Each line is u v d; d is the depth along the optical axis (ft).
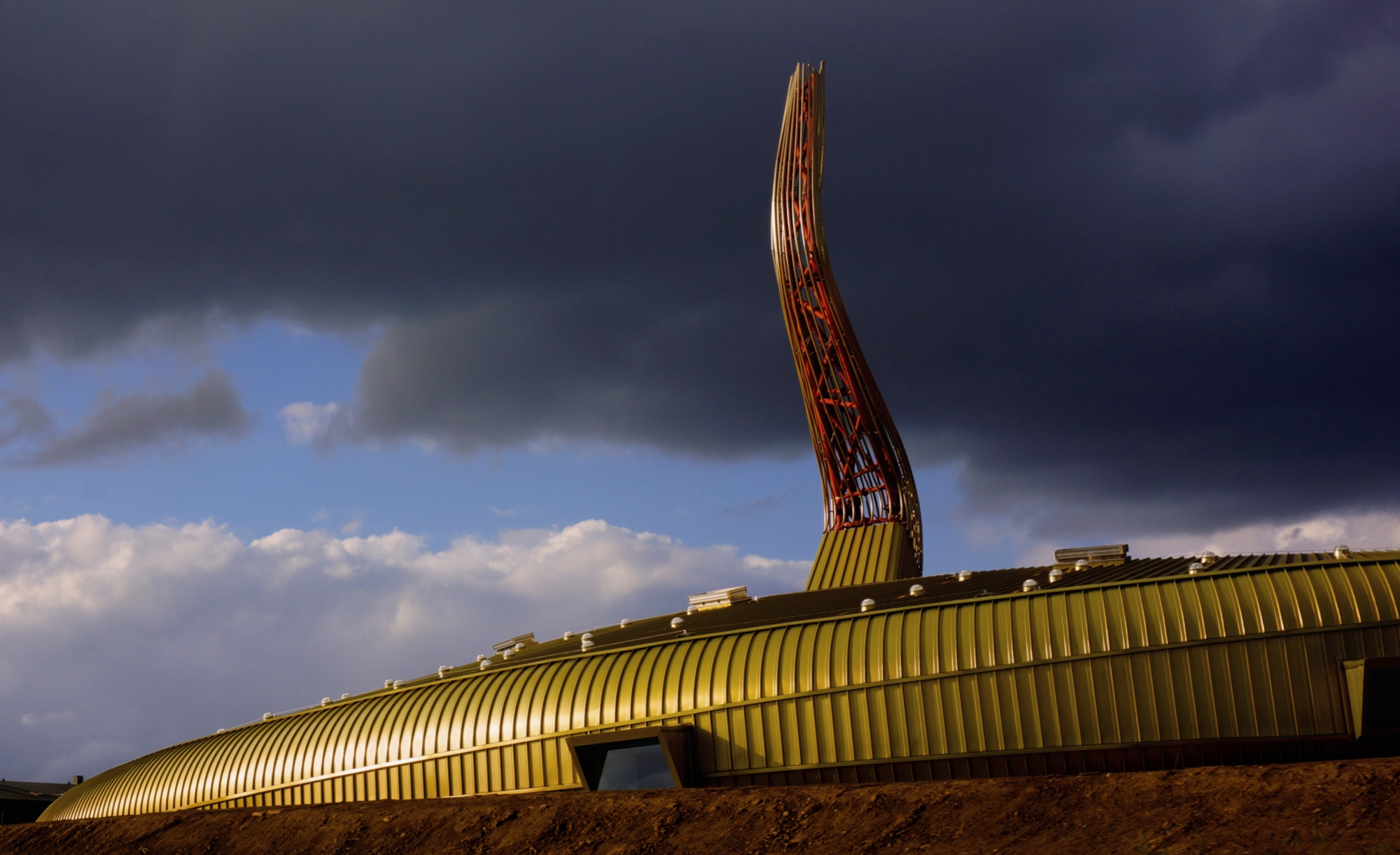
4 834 127.75
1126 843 74.18
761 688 121.90
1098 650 113.09
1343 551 121.08
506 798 107.24
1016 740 112.78
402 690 146.61
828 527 254.68
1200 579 116.57
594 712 127.85
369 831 105.91
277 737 150.30
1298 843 69.05
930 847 80.23
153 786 160.25
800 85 271.49
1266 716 108.88
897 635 121.08
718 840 88.99
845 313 254.88
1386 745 107.24
